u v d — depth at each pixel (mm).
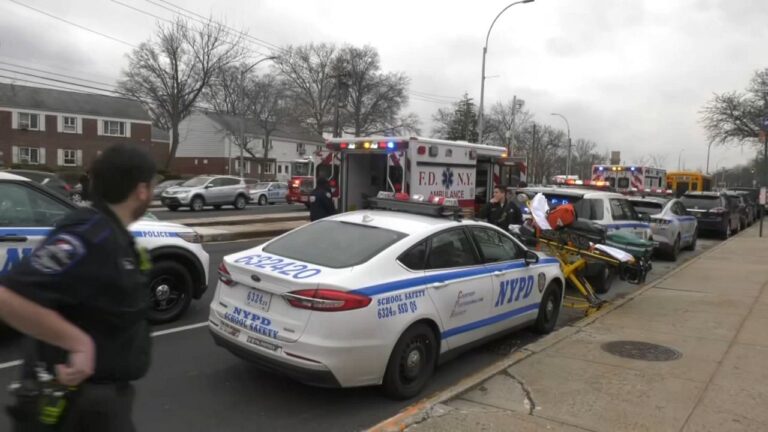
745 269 12156
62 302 1896
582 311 8695
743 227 25516
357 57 66375
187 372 5340
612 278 10461
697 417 4316
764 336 6703
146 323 2188
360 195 12211
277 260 4934
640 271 9203
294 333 4402
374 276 4676
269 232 16750
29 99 51438
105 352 1997
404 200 6246
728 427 4152
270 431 4246
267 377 5297
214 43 49812
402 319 4727
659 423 4203
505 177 14234
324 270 4648
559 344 6262
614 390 4852
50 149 52312
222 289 5062
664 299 8914
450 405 4477
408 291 4840
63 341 1878
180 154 69250
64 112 52844
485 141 72688
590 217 11000
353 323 4391
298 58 65438
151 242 6535
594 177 23578
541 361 5629
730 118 40438
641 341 6418
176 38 48594
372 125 68438
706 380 5129
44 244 1919
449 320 5270
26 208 5617
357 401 4848
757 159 64250
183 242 6887
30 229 5543
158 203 31938
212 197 28422
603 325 7176
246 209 30094
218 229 16578
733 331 6922
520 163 14547
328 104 66688
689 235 16562
